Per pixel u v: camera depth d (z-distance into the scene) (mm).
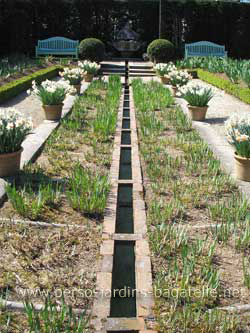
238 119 5828
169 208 4504
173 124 8828
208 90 9609
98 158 6449
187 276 3201
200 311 2924
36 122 8977
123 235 4070
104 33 24625
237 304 3074
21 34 22109
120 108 10703
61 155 6527
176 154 6805
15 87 12602
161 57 20047
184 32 24688
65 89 9188
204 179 5617
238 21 24297
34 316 2732
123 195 5340
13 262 3525
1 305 2920
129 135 8266
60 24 23828
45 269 3455
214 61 18750
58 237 3959
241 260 3699
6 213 4445
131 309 3182
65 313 2850
